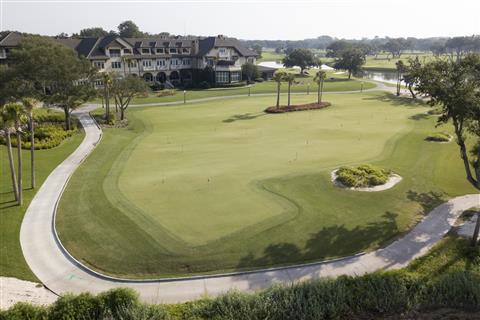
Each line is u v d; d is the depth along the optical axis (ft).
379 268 77.30
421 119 221.46
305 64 540.11
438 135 171.53
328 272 76.18
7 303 65.62
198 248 83.30
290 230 90.84
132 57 372.38
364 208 102.78
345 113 247.09
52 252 83.61
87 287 72.59
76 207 103.81
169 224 93.56
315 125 208.74
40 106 259.39
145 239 86.99
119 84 230.48
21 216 99.40
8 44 299.17
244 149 160.76
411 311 60.34
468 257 78.69
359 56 497.46
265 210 100.78
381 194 111.24
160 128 208.74
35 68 202.28
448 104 87.92
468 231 90.48
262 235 88.43
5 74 206.28
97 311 57.98
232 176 126.21
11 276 75.00
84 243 86.43
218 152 156.76
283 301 59.82
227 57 430.61
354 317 59.11
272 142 172.04
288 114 245.24
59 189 117.80
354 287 63.26
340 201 106.73
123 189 116.26
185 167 137.08
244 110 261.03
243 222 94.27
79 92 207.82
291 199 107.45
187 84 403.54
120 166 139.44
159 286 72.49
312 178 122.93
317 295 61.00
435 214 100.17
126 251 82.89
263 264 78.84
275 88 383.65
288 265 78.43
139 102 295.69
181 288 71.87
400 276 65.82
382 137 177.88
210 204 104.78
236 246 84.23
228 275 75.41
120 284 73.56
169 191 114.11
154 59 392.88
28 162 145.28
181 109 266.57
